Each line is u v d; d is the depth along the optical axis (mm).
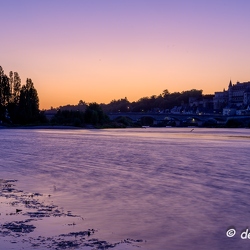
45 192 31844
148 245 19531
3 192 31750
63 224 22734
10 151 69438
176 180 37406
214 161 53500
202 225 22719
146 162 52156
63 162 52156
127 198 29531
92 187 33938
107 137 122250
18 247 18844
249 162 52250
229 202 28094
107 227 22297
